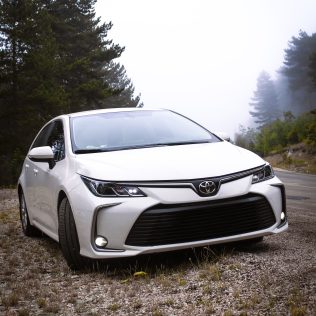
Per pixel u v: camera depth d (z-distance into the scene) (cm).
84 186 512
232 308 384
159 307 407
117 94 3609
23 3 2936
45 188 638
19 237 795
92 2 4119
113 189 493
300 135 3738
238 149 587
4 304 452
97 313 408
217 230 495
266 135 4081
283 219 547
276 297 391
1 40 2934
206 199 487
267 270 460
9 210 1125
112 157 544
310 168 2639
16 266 596
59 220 552
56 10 3781
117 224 485
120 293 454
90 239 498
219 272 469
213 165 515
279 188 541
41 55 2895
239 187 503
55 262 601
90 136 613
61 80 3419
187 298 419
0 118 2955
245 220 505
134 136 612
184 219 482
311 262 480
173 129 645
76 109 3441
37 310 431
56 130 686
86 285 491
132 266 535
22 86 2939
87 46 3997
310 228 722
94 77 3612
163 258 550
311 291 396
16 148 2812
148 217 480
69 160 576
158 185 488
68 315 412
